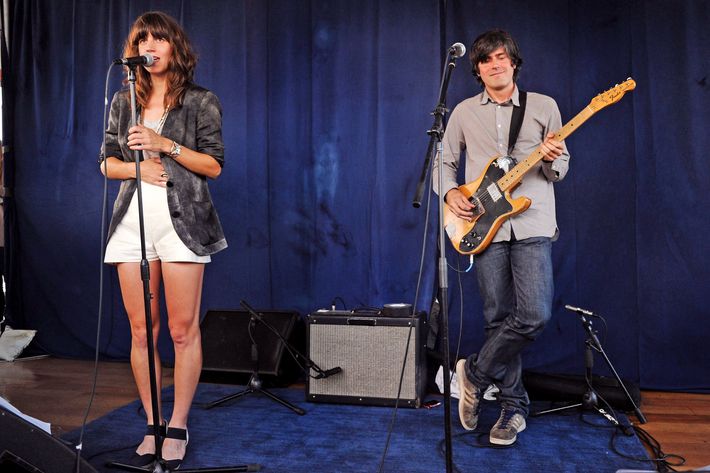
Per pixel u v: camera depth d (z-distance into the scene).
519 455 2.37
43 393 3.31
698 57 3.29
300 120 3.85
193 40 4.00
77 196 4.26
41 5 4.31
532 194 2.52
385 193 3.70
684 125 3.30
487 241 2.52
